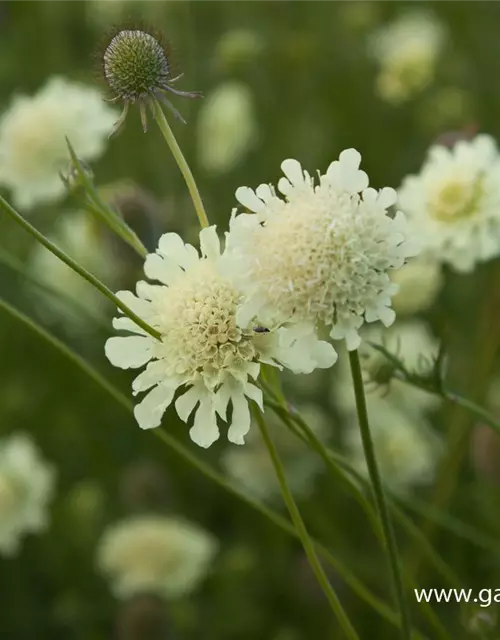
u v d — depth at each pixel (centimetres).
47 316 89
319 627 70
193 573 71
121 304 45
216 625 72
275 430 75
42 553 80
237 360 45
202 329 45
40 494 76
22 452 77
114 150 97
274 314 44
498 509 66
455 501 69
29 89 111
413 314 81
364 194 45
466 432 63
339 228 44
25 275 57
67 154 68
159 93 46
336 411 80
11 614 77
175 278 46
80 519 79
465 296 80
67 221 86
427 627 65
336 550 71
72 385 86
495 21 112
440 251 60
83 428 85
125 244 66
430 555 52
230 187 94
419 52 97
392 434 72
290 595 72
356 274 44
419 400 71
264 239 44
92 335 83
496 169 60
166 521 73
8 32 118
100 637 75
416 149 95
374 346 49
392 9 119
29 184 68
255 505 50
